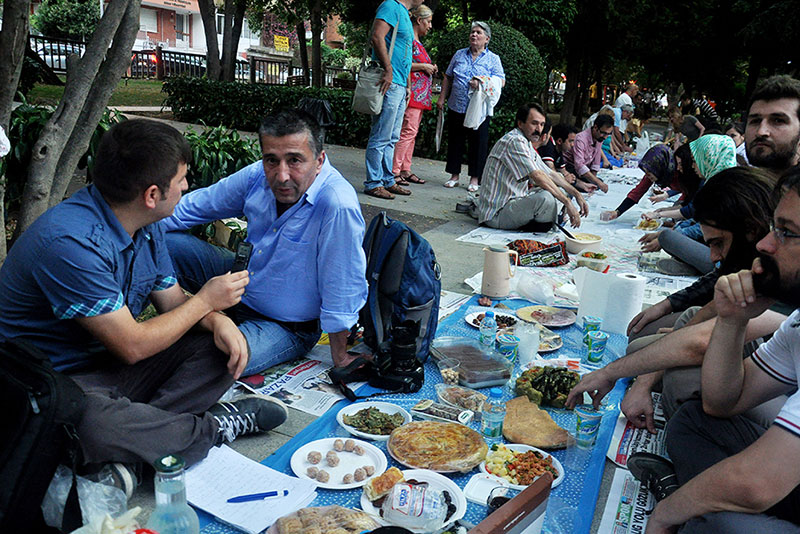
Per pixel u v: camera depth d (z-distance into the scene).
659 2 22.31
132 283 2.62
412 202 7.77
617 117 12.59
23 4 3.84
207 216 3.62
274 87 13.41
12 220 5.65
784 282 1.79
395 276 3.41
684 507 1.90
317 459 2.61
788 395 2.22
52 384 1.88
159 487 1.80
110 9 4.09
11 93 3.99
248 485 2.41
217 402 2.76
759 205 2.73
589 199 8.43
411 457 2.60
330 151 11.13
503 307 4.43
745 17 21.95
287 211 3.20
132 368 2.66
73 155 4.41
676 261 5.23
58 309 2.33
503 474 2.56
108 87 4.38
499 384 3.34
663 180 6.82
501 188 6.59
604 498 2.53
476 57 8.36
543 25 14.45
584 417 2.71
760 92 4.07
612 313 3.99
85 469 2.26
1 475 1.80
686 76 24.44
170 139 2.39
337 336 3.33
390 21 7.02
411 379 3.24
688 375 2.67
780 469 1.67
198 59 28.27
